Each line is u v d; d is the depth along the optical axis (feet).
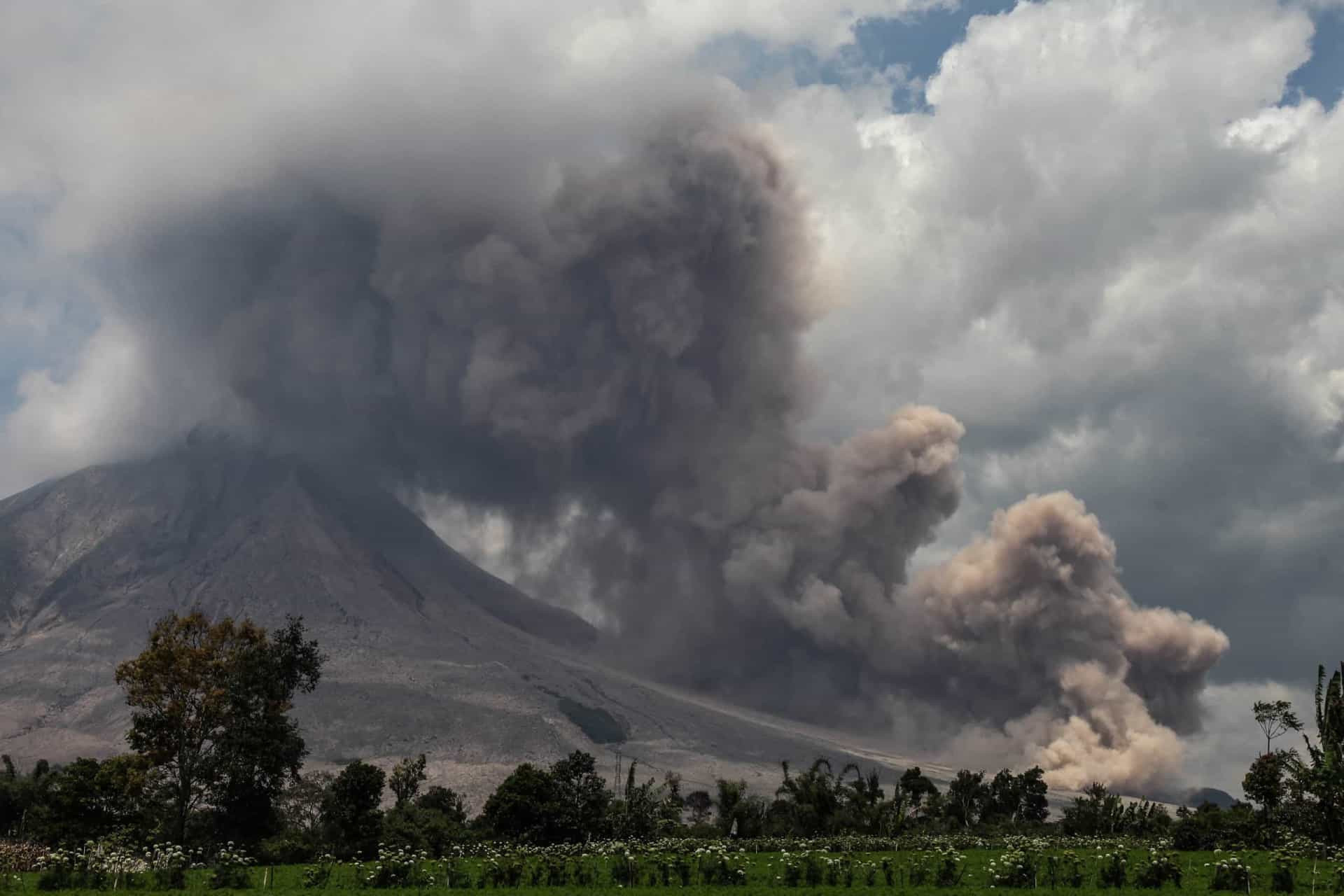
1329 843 364.38
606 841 369.09
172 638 508.94
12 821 594.24
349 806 489.26
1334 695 395.14
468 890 270.46
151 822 484.33
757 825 558.56
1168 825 550.36
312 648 619.67
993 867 272.31
